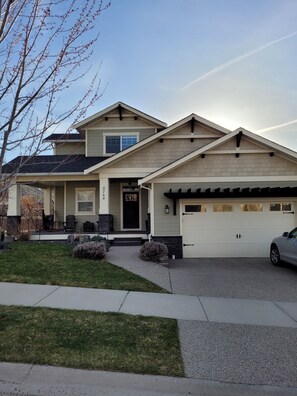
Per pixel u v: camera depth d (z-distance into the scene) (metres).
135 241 14.49
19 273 8.37
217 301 6.62
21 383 3.44
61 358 3.89
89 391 3.32
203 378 3.57
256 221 12.63
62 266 9.26
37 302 6.20
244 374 3.66
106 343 4.34
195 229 12.60
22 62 4.05
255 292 7.40
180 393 3.31
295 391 3.36
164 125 17.31
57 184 18.14
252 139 12.64
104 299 6.51
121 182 17.23
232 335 4.81
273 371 3.74
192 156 12.55
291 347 4.40
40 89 4.27
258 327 5.17
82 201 17.53
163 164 14.98
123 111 17.53
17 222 15.24
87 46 4.68
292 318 5.65
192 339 4.63
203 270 9.89
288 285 8.07
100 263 9.87
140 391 3.33
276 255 10.70
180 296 6.95
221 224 12.62
